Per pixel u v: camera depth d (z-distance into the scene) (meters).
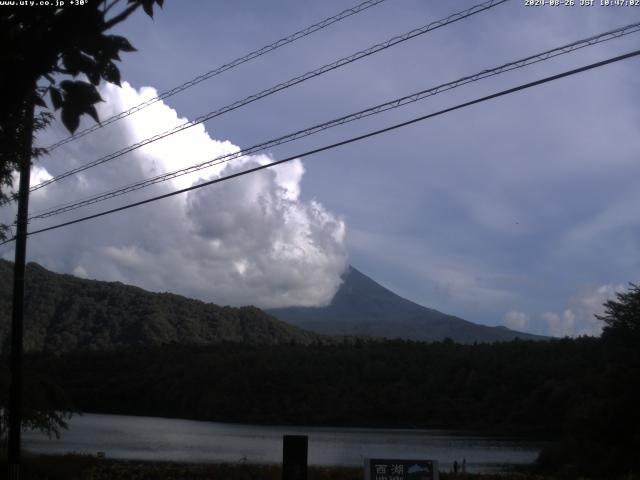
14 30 4.29
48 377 32.72
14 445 17.94
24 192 18.39
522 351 149.50
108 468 35.00
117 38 4.43
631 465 40.28
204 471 35.16
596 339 122.25
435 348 174.12
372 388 151.62
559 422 120.06
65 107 4.37
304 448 12.56
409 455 77.31
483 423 134.25
